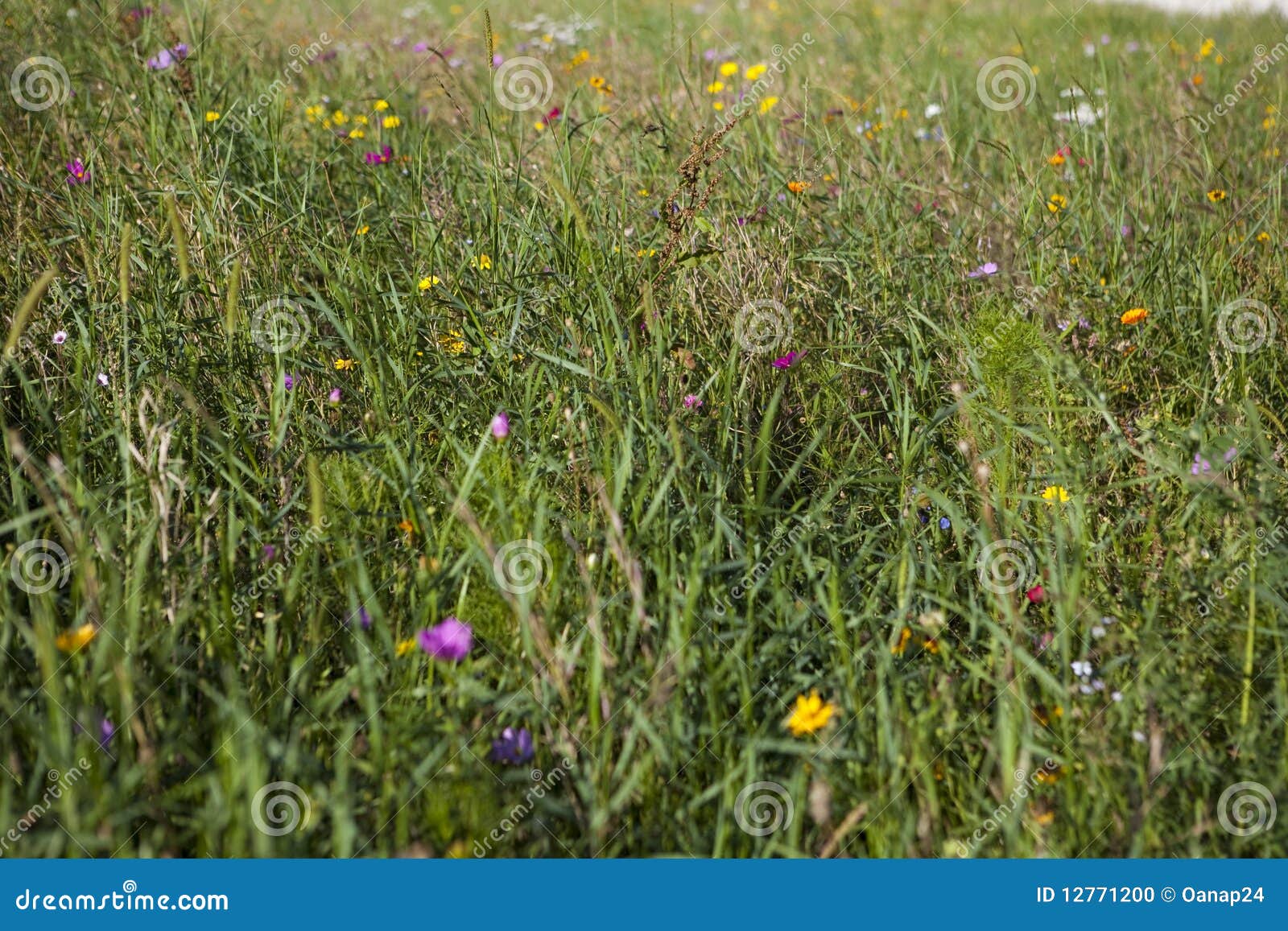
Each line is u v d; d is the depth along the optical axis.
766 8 11.16
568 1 9.19
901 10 11.54
